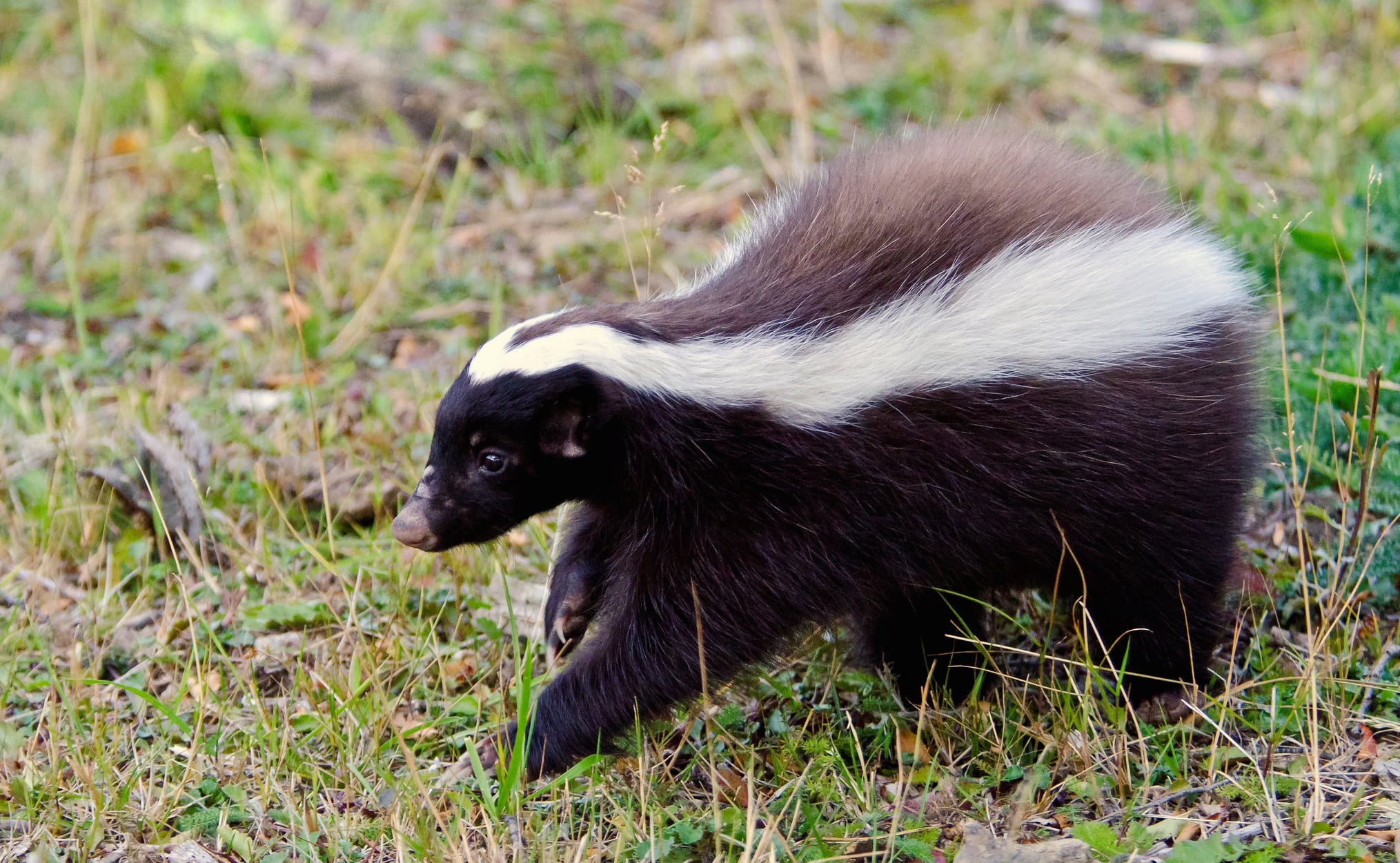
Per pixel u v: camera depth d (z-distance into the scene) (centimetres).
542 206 1672
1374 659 991
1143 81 1872
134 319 1522
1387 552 1037
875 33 1992
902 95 1838
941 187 908
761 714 980
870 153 1003
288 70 1828
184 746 938
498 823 830
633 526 884
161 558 1142
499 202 1680
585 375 839
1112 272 873
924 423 858
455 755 943
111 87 1816
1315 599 1035
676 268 1522
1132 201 930
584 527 950
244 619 1055
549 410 845
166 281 1573
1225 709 898
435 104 1781
